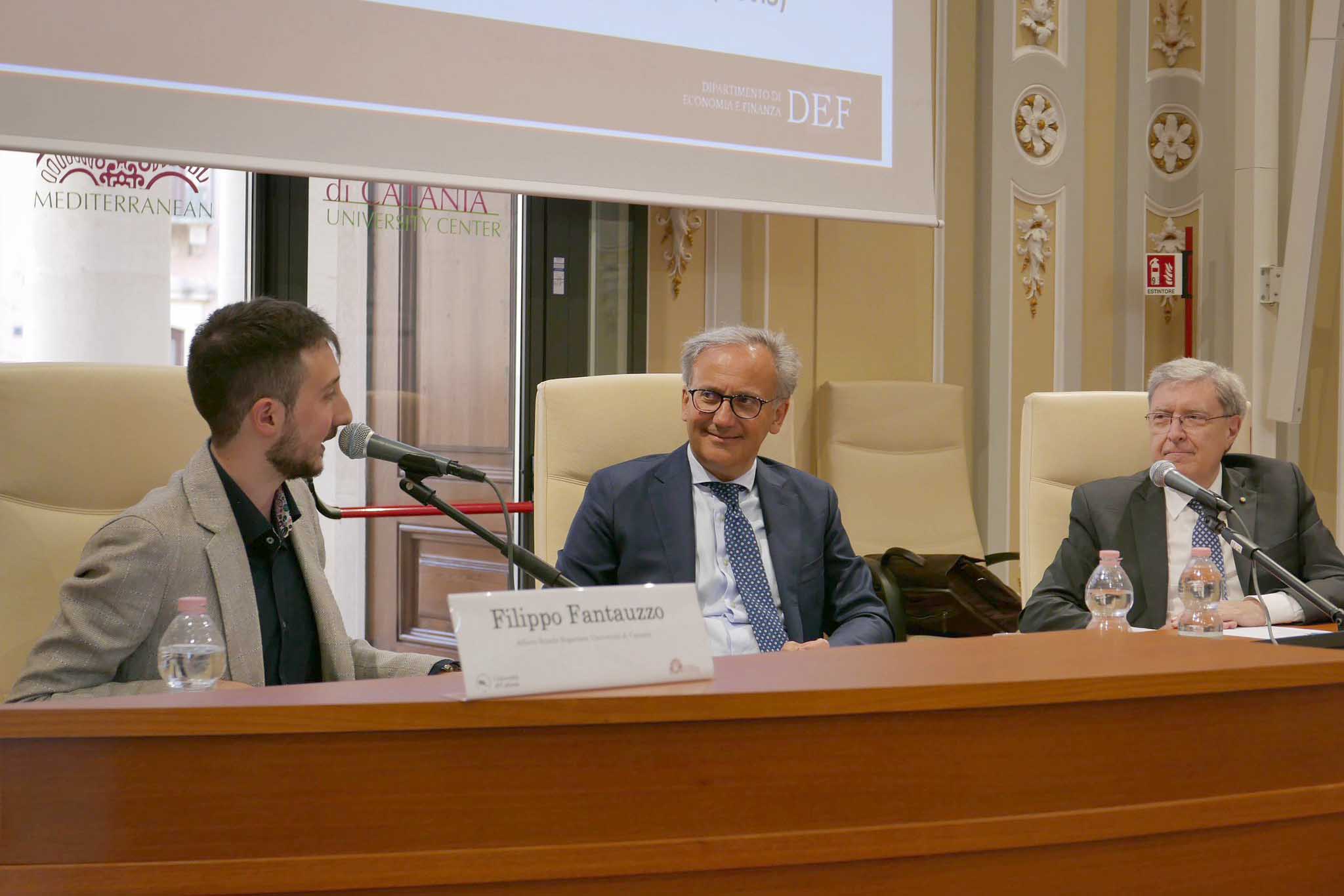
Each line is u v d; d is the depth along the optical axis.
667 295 3.69
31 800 0.88
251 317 1.59
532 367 3.55
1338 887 1.14
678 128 3.28
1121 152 4.40
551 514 2.35
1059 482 2.68
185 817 0.88
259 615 1.66
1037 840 1.01
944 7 4.07
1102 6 4.37
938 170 4.09
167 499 1.58
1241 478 2.44
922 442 3.80
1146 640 1.27
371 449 1.58
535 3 3.06
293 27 2.74
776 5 3.45
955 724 1.00
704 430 2.13
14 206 2.97
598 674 0.96
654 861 0.93
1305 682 1.11
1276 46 4.09
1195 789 1.07
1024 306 4.23
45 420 1.84
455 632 0.92
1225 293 4.38
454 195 3.48
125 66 2.56
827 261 3.94
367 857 0.89
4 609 1.78
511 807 0.92
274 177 3.20
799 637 2.13
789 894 0.96
